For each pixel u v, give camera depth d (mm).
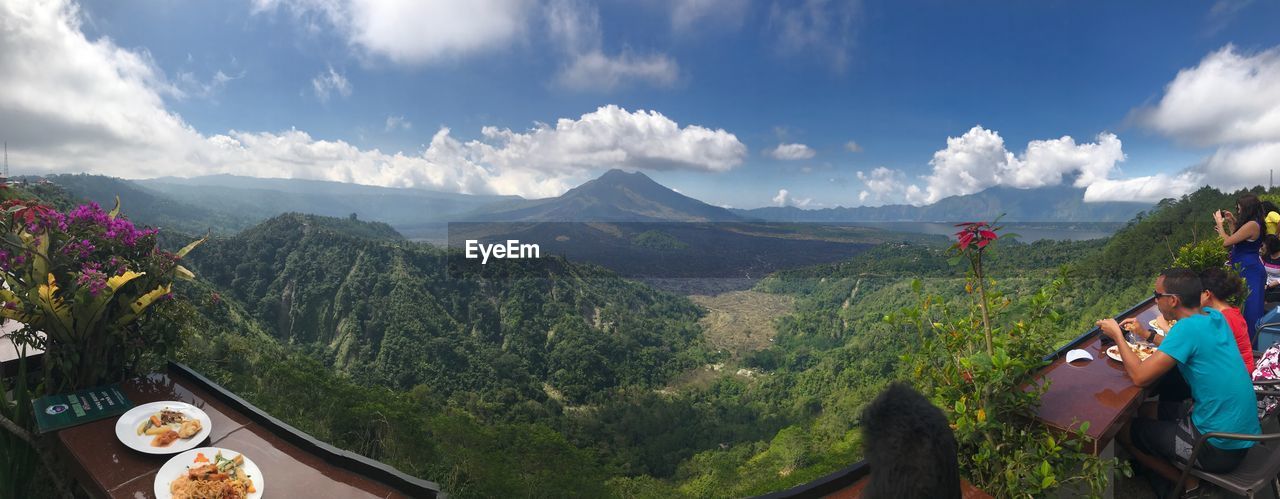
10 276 2008
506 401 70938
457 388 74250
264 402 27938
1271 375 2441
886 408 842
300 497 1547
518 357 85250
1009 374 1719
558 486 35594
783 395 73875
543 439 42312
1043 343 1795
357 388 39688
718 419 70562
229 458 1661
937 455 771
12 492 1875
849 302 114812
